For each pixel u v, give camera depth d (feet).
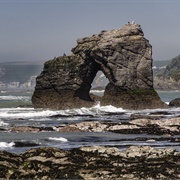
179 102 363.76
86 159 123.44
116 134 196.03
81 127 208.23
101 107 330.75
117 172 109.60
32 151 127.54
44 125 223.10
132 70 335.06
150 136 191.31
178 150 149.69
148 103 333.62
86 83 347.56
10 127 206.49
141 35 339.57
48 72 338.54
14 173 106.93
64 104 333.83
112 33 338.13
